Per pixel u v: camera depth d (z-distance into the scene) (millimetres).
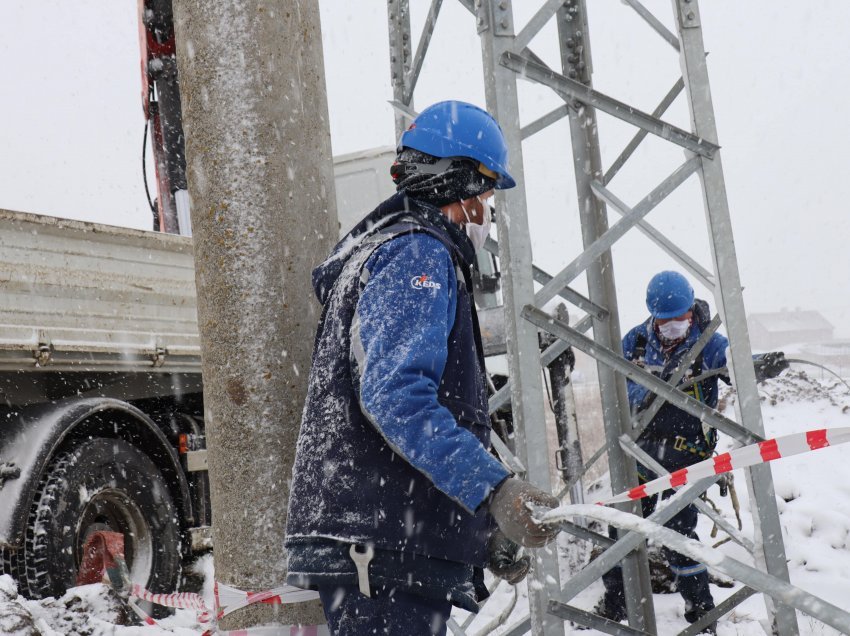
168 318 5145
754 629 4445
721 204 3131
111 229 4758
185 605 3775
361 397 1631
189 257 5340
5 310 4199
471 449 1596
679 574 4586
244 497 2219
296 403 2250
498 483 1601
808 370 23656
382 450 1735
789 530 6316
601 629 2750
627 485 4066
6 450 4363
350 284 1788
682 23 3217
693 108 3176
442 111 1984
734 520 6750
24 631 3527
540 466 2740
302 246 2303
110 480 4645
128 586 4289
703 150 3113
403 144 1992
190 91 2326
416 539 1713
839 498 7078
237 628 2215
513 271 2783
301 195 2322
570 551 5477
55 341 4387
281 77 2318
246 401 2229
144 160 7609
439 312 1690
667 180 3090
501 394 3100
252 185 2268
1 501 4184
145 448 5090
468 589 1802
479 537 1806
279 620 2189
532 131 4059
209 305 2285
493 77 2811
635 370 2922
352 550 1706
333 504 1736
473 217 1994
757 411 3082
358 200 7438
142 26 7488
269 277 2256
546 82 2912
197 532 5230
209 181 2287
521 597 5141
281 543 2209
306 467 1797
